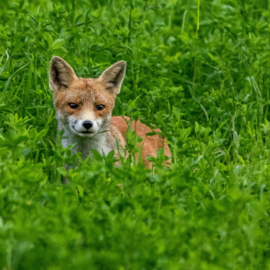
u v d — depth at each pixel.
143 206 7.62
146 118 12.48
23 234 6.25
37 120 11.38
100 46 13.71
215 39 15.55
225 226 7.14
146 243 6.64
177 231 6.85
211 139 10.75
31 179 7.53
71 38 14.05
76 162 10.12
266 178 9.20
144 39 15.20
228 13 16.38
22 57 12.66
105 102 10.90
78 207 7.73
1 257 6.18
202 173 9.16
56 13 14.89
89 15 15.64
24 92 12.27
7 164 7.88
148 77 13.88
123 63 11.41
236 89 14.00
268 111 13.60
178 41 15.97
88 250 6.36
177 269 6.04
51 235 6.39
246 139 11.34
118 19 15.93
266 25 14.83
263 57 14.30
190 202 7.78
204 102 13.44
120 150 11.18
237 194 7.46
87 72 12.98
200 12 17.33
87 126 10.16
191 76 14.70
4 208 7.31
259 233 7.00
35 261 6.31
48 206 7.78
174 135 10.41
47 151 10.28
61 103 10.84
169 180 8.42
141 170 7.91
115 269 6.26
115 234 6.84
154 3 16.91
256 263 6.85
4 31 13.43
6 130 10.84
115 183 8.23
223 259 6.65
